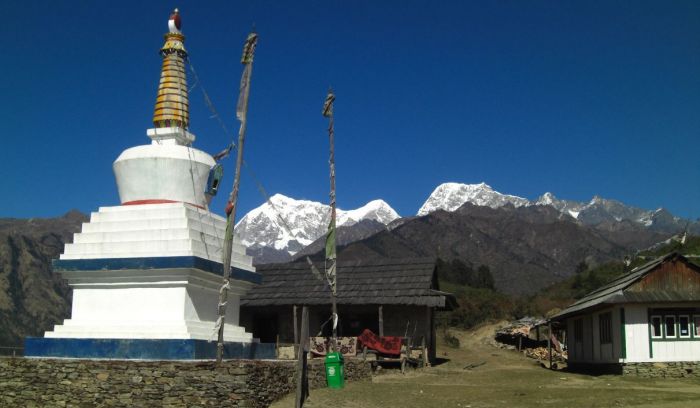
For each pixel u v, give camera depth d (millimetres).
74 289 19812
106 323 19156
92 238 19922
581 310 31578
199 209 20844
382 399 18438
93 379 16672
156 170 20375
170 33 22016
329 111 24891
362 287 35969
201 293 19547
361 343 30547
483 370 32969
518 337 49719
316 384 19844
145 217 19969
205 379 15984
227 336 20203
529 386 22906
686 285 27719
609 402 18156
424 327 35000
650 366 27297
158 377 16234
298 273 38562
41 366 17172
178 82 21781
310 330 36594
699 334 27453
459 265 87125
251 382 16062
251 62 18078
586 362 33500
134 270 18906
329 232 24641
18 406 17047
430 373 29922
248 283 21438
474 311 61219
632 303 27625
